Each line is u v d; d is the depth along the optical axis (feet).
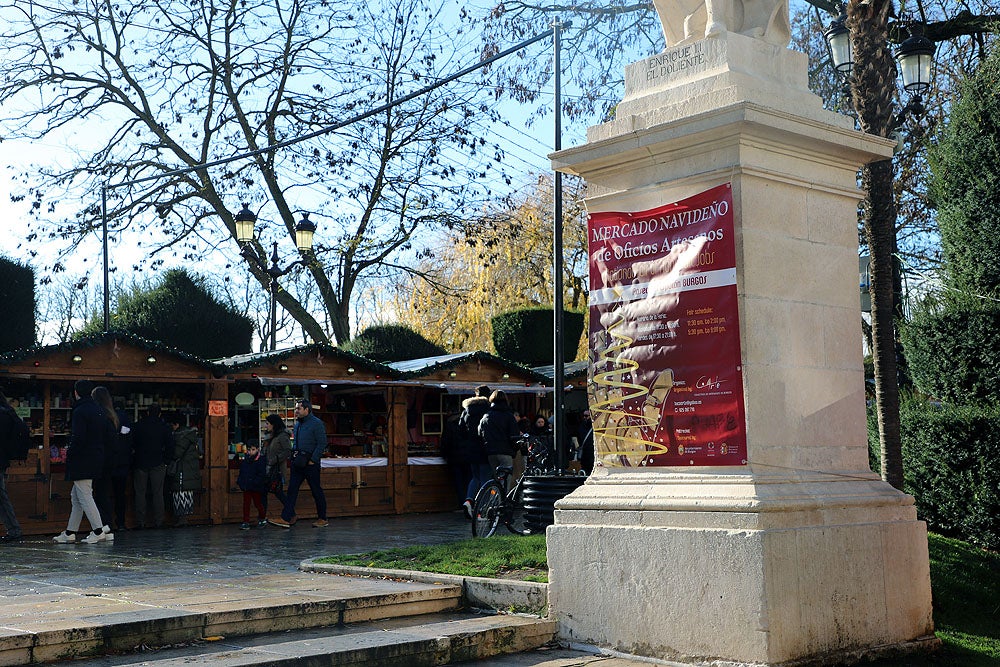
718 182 23.07
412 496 60.95
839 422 24.22
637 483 23.86
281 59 90.48
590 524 23.97
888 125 35.47
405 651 21.06
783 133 23.08
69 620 20.58
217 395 53.98
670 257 23.84
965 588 30.42
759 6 25.52
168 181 90.22
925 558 24.61
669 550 22.16
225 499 53.62
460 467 60.44
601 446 25.03
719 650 21.20
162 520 51.42
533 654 23.09
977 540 36.65
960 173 40.93
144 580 28.94
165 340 77.30
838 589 22.15
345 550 39.68
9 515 44.70
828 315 24.39
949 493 37.22
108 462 46.26
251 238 68.59
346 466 58.49
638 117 24.88
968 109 40.88
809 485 22.81
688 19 25.50
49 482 48.42
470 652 22.26
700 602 21.56
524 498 39.86
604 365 25.07
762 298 22.85
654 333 23.99
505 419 48.01
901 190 53.62
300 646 20.61
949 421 37.11
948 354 39.24
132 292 82.43
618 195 25.05
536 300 111.96
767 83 24.30
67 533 43.65
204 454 53.57
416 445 62.59
